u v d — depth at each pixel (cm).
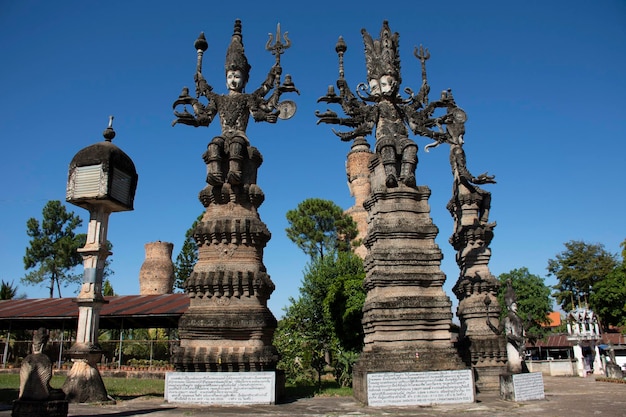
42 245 6744
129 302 3788
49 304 3925
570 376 3753
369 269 1934
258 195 1944
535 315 5638
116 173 1702
